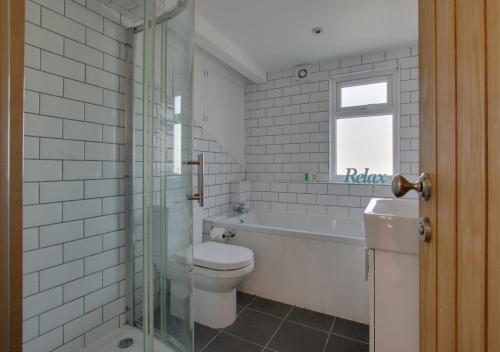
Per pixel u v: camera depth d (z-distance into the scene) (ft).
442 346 1.87
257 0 6.15
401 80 8.55
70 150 4.63
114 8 5.25
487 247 1.32
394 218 2.81
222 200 9.78
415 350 2.76
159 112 4.23
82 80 4.78
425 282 2.27
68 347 4.63
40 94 4.22
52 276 4.41
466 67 1.54
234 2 6.22
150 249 4.19
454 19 1.71
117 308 5.41
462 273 1.58
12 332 1.28
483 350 1.34
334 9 6.48
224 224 8.04
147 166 4.14
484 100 1.35
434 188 2.06
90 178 4.95
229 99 10.14
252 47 8.45
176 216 4.78
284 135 10.33
